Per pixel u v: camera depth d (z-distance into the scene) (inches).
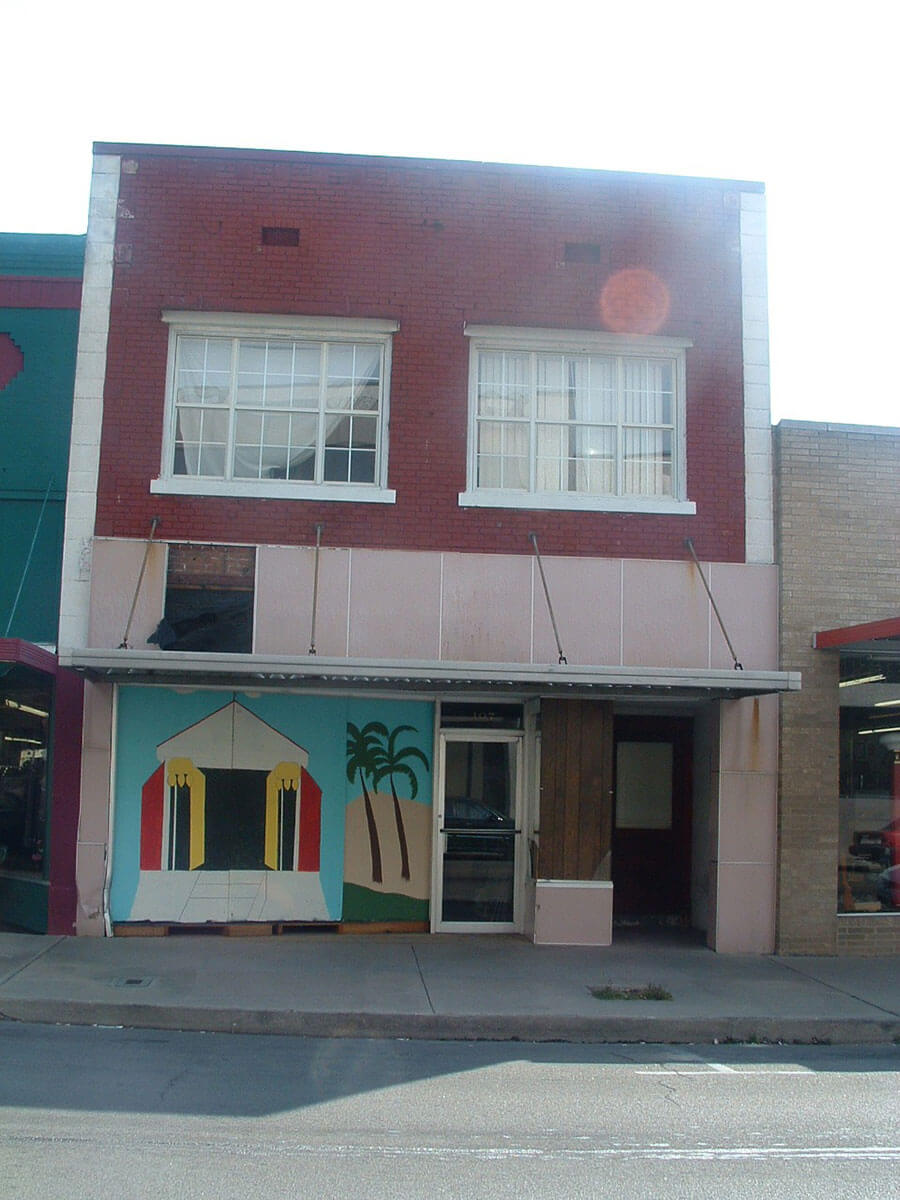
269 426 526.9
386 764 523.8
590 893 509.4
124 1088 295.9
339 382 530.9
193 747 510.9
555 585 519.2
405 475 520.4
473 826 532.7
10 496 520.4
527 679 457.1
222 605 508.1
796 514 530.9
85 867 496.7
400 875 522.0
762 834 517.0
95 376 516.4
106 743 500.7
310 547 512.1
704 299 545.3
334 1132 265.4
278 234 531.8
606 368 545.3
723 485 533.3
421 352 528.7
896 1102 308.0
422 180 538.3
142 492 510.9
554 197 543.2
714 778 522.9
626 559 523.2
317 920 513.7
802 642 524.7
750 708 520.4
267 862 512.4
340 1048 356.2
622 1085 320.5
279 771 515.5
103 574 504.1
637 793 588.1
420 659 494.3
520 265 538.0
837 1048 381.7
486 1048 365.4
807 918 512.7
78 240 536.7
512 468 534.3
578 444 538.9
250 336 528.4
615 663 517.0
